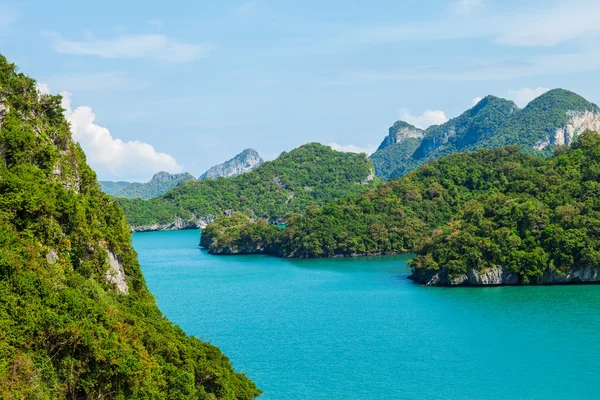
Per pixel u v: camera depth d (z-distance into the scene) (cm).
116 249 10075
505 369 11106
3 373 5619
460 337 13262
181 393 7281
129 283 10412
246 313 16300
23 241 7131
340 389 10294
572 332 13350
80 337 6338
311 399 9862
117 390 6538
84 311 6731
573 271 18925
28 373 5812
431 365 11450
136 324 7725
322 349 12631
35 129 8569
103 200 10588
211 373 8112
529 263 18988
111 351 6506
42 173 8144
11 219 7325
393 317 15400
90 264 8600
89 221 9200
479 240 19762
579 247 18875
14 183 7444
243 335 13875
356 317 15525
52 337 6234
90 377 6369
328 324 14838
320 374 11056
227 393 8062
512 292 18025
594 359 11531
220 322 15238
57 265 7381
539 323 14175
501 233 19738
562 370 10988
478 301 16888
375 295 18562
